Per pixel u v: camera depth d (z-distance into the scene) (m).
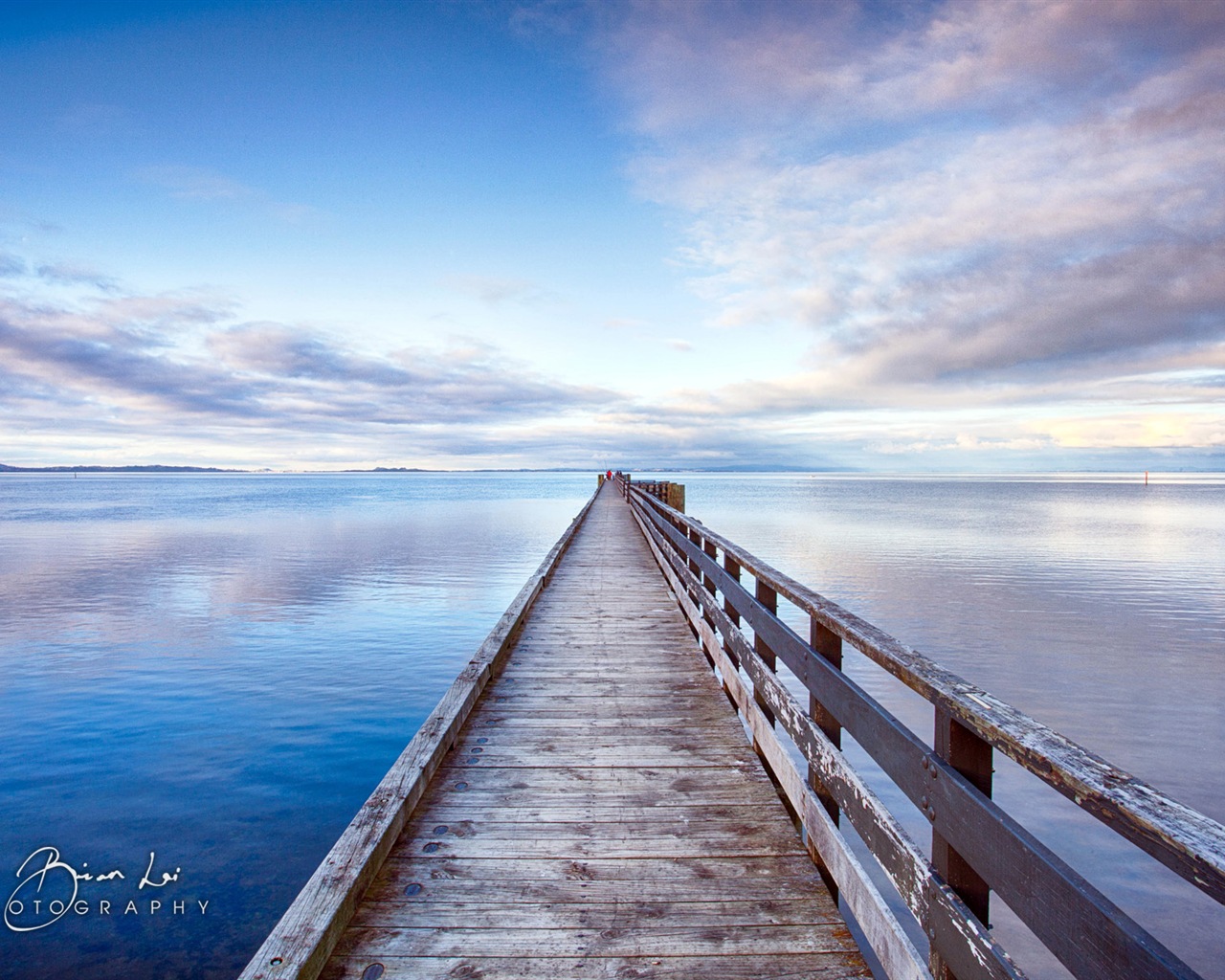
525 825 2.82
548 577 9.59
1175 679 9.73
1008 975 1.18
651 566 10.91
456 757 3.53
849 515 45.47
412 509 57.12
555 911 2.25
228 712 8.41
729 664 4.31
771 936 2.13
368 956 2.03
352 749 7.27
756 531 32.50
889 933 1.78
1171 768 6.88
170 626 13.32
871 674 9.99
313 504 66.56
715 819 2.88
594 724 4.02
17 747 7.31
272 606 15.41
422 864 2.52
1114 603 15.24
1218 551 25.73
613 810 2.96
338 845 2.40
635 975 1.96
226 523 41.97
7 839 5.39
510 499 78.88
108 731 7.77
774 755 3.10
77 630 13.05
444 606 15.42
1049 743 1.15
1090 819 5.86
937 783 1.55
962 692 1.47
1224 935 4.43
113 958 4.00
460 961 2.01
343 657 11.02
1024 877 1.17
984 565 21.39
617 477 52.25
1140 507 60.00
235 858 5.12
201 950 4.07
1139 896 4.84
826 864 2.37
